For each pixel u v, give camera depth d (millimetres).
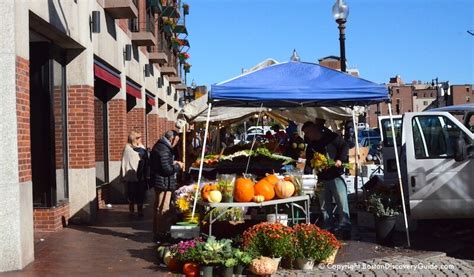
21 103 7832
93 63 12555
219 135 18172
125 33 16688
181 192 9320
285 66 9312
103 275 7379
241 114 14688
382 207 9406
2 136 7492
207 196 8320
